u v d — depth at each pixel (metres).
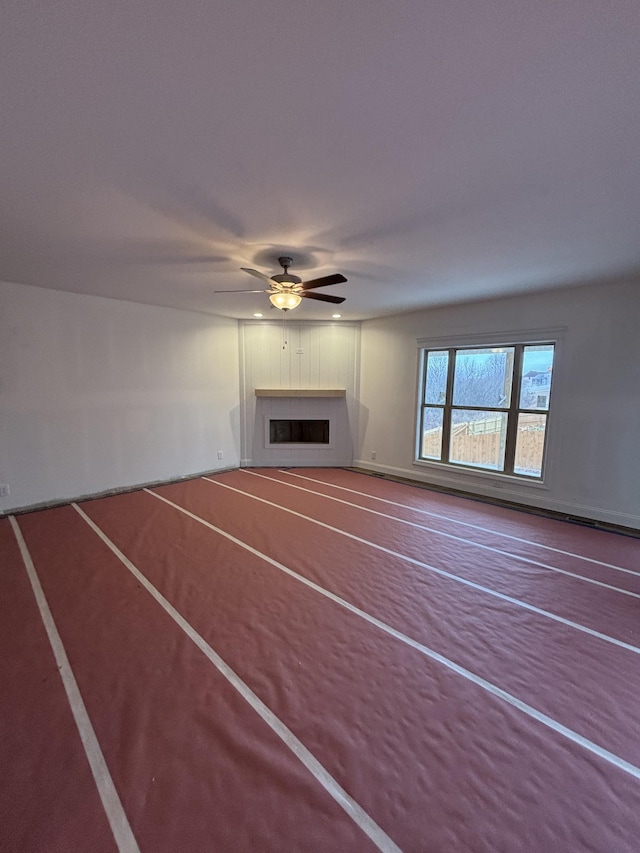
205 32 1.13
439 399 5.65
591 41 1.15
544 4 1.04
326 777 1.55
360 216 2.37
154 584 2.89
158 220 2.43
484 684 2.01
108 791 1.48
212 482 5.66
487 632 2.40
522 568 3.19
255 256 3.11
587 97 1.38
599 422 4.17
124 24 1.11
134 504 4.65
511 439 4.97
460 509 4.61
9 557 3.29
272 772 1.56
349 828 1.38
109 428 5.02
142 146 1.68
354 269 3.46
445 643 2.30
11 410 4.24
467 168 1.85
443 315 5.35
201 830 1.37
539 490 4.67
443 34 1.13
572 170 1.87
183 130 1.57
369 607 2.64
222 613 2.56
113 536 3.73
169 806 1.44
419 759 1.62
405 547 3.56
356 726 1.77
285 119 1.51
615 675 2.08
